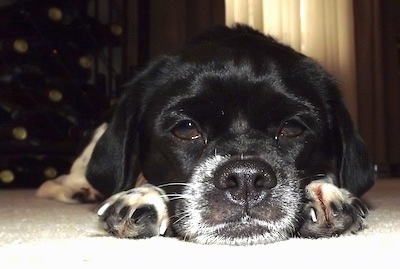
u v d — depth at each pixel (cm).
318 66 67
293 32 175
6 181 135
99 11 169
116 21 166
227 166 55
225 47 65
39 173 140
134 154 67
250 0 172
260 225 54
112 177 67
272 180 54
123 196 58
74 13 147
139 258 47
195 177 57
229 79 61
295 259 46
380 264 45
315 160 62
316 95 64
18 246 52
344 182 66
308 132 61
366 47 184
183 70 63
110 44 156
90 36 149
